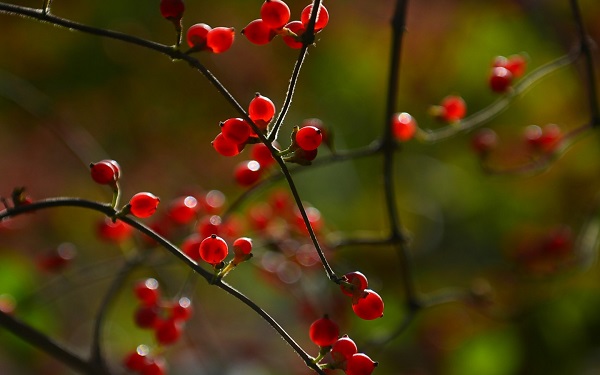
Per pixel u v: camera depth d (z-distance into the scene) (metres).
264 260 0.87
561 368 0.94
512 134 1.12
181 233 0.80
